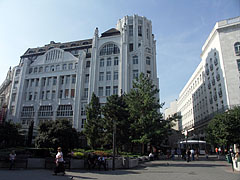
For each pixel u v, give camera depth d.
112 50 43.47
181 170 14.23
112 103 25.53
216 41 35.81
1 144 28.14
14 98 47.38
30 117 43.56
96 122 25.91
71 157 16.23
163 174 12.24
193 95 56.28
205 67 42.66
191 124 58.44
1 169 13.35
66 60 46.06
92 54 43.88
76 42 51.47
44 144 15.90
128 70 40.66
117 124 23.36
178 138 68.69
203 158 27.72
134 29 45.44
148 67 42.25
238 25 33.12
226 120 22.80
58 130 16.23
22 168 14.05
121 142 24.00
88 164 14.93
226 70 32.38
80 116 40.38
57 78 45.09
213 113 36.59
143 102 23.30
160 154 30.25
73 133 17.16
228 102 30.88
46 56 48.44
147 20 47.84
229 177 10.91
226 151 25.42
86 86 43.22
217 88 35.66
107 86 41.06
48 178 9.99
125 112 24.86
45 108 43.66
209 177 10.95
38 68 47.97
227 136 22.22
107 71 42.19
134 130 23.36
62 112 42.09
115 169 15.18
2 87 58.41
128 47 43.31
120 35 43.72
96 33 45.44
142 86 25.09
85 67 44.78
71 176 11.12
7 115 45.91
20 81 47.34
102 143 25.33
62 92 44.16
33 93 45.91
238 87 30.83
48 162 14.48
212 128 24.19
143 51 41.78
